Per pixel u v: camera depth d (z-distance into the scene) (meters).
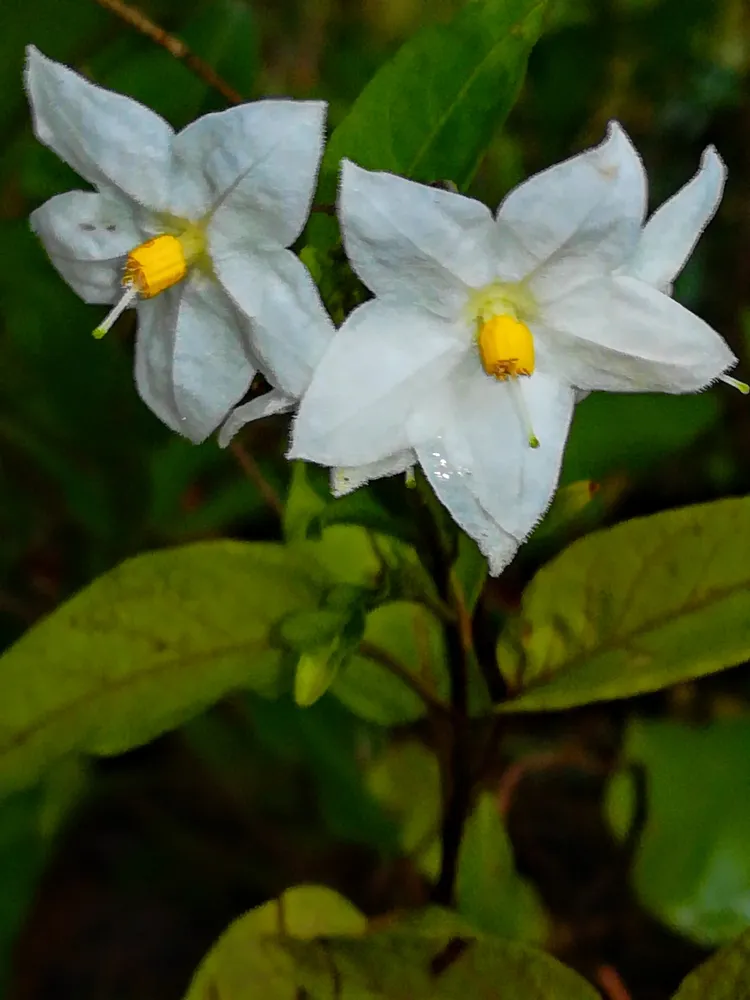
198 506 0.23
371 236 0.17
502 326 0.18
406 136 0.18
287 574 0.19
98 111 0.18
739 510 0.19
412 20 0.29
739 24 0.29
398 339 0.18
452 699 0.19
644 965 0.23
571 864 0.24
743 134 0.29
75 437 0.22
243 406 0.18
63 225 0.18
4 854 0.21
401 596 0.18
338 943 0.18
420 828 0.22
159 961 0.24
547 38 0.28
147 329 0.18
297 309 0.18
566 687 0.19
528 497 0.18
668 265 0.18
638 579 0.19
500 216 0.17
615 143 0.17
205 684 0.19
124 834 0.24
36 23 0.21
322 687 0.18
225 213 0.18
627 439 0.21
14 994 0.23
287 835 0.23
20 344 0.21
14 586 0.23
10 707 0.18
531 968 0.18
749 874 0.20
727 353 0.17
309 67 0.28
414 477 0.18
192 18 0.21
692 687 0.24
